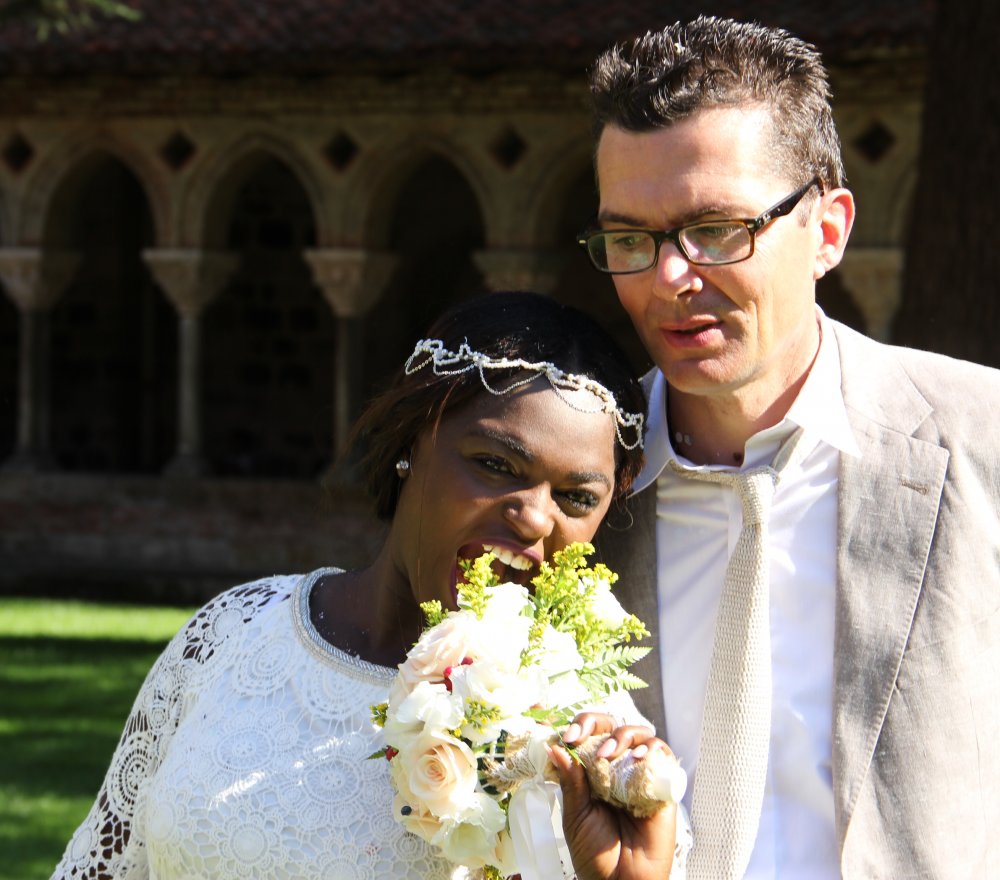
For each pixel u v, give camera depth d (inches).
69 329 870.4
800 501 120.3
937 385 123.5
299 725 106.7
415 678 95.3
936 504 118.0
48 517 741.9
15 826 310.8
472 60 641.0
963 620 115.8
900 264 632.4
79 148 729.6
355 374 707.4
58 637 564.4
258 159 722.8
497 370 103.7
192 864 104.8
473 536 104.1
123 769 115.0
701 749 116.0
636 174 112.3
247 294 863.1
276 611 112.9
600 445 105.0
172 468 729.6
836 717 115.3
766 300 113.2
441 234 847.7
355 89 692.1
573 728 93.1
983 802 114.7
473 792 92.9
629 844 92.4
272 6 687.7
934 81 370.0
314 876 101.8
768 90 112.9
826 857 115.9
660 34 115.3
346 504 695.7
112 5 599.8
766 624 116.3
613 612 99.8
